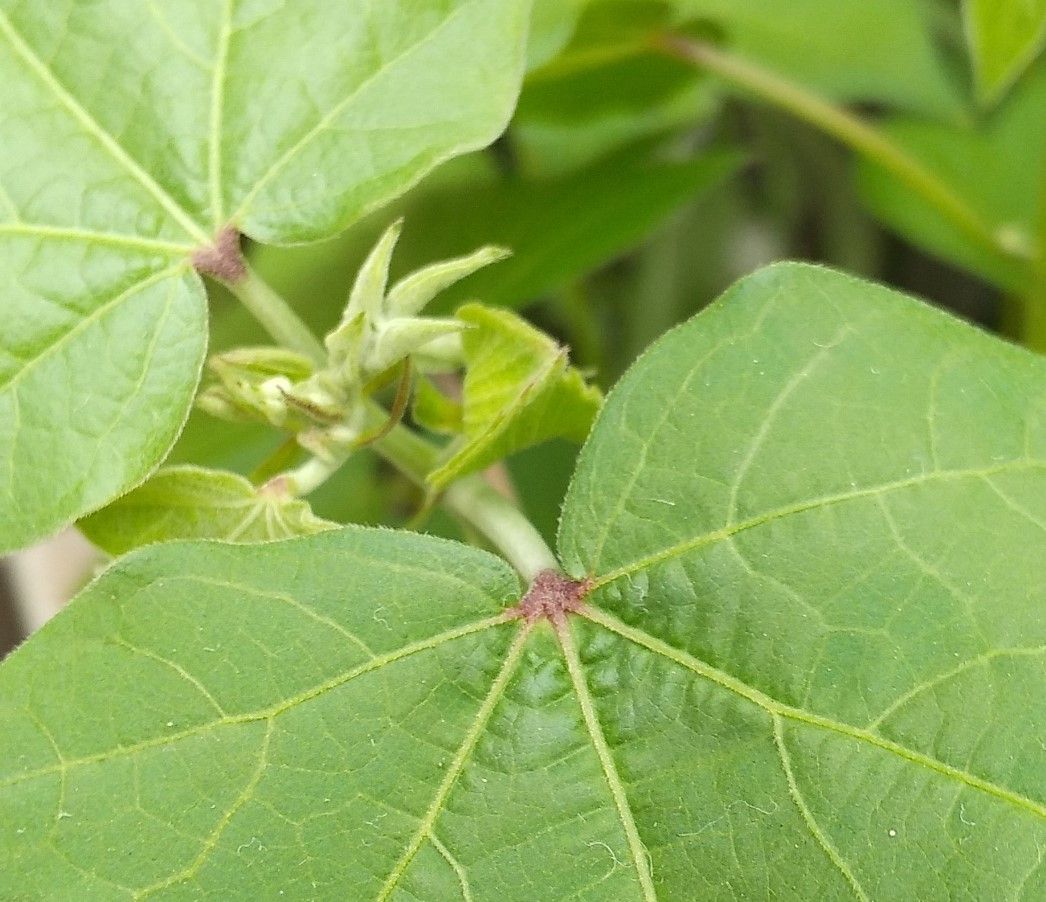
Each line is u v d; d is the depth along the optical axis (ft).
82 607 0.99
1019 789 0.98
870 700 0.99
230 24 1.04
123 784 0.99
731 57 1.24
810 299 1.01
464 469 1.03
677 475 1.01
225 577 1.00
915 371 1.00
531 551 1.04
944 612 0.99
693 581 1.00
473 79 1.03
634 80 1.26
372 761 0.99
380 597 1.00
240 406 1.04
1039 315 1.25
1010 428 1.00
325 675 1.00
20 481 1.02
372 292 1.02
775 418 1.00
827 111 1.23
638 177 1.24
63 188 1.04
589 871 0.99
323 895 0.99
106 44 1.04
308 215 1.04
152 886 0.98
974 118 1.33
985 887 0.97
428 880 0.99
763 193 1.42
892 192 1.29
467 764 1.00
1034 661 0.98
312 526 1.03
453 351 1.05
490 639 1.00
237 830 0.99
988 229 1.25
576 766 1.00
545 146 1.29
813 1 1.34
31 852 0.98
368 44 1.04
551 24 1.23
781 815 0.99
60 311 1.03
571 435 1.06
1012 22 1.13
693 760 1.00
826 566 1.00
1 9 1.04
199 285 1.04
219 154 1.04
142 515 1.03
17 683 0.99
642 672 1.00
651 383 1.01
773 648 1.00
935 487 1.00
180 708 0.99
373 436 1.04
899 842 0.98
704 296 1.38
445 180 1.24
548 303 1.31
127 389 1.03
